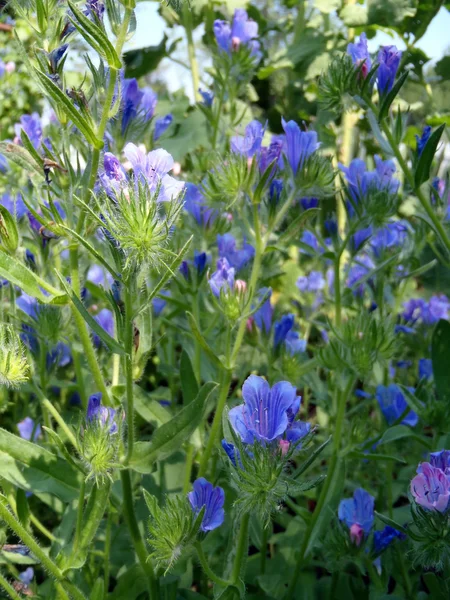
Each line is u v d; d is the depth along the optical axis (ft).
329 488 1.07
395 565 1.08
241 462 0.73
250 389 0.71
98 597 0.87
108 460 0.77
